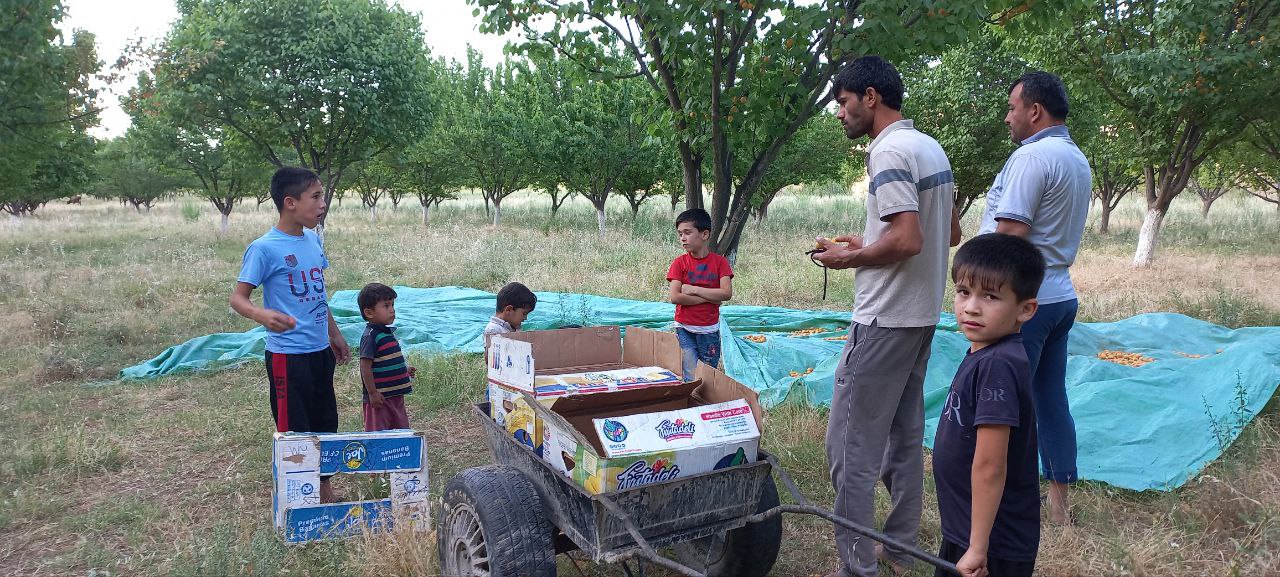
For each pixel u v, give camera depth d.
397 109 15.49
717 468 2.94
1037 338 3.73
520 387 3.33
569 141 21.31
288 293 4.20
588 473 2.75
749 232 21.86
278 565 3.71
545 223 26.08
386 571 3.66
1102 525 3.97
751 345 7.46
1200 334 7.62
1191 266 13.19
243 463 5.24
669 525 2.88
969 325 2.24
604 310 9.68
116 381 7.32
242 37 14.20
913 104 17.81
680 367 3.65
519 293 4.89
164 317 9.97
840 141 19.91
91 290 11.76
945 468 2.38
